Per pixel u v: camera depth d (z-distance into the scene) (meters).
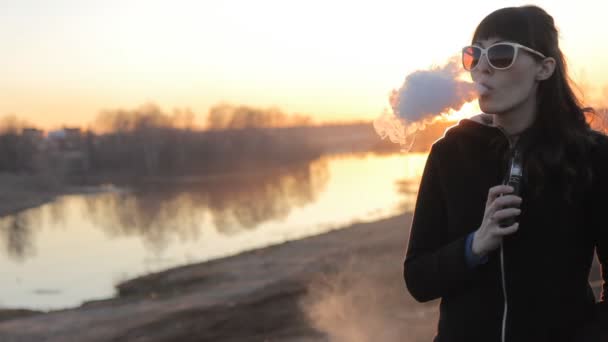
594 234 1.47
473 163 1.50
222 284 17.20
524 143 1.45
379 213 45.00
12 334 12.52
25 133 104.50
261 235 39.25
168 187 88.69
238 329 11.13
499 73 1.41
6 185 84.12
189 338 11.07
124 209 64.00
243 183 88.81
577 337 1.46
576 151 1.42
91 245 40.41
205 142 122.44
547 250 1.41
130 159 114.12
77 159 110.69
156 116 123.88
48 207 69.62
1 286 26.75
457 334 1.49
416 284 1.54
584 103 1.57
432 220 1.58
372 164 112.62
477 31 1.51
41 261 34.34
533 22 1.43
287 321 11.07
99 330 12.33
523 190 1.42
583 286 1.47
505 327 1.43
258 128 136.25
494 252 1.45
